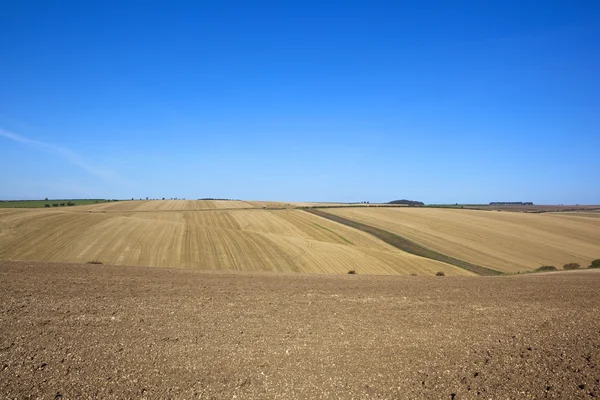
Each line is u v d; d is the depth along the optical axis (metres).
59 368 8.16
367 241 60.03
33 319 10.91
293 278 20.56
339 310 13.24
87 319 11.15
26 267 19.05
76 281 15.99
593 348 9.59
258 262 40.00
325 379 8.04
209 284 17.09
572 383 7.77
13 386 7.43
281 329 10.98
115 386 7.55
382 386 7.79
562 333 10.88
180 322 11.26
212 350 9.31
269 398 7.30
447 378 8.13
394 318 12.44
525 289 18.09
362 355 9.29
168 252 42.19
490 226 71.94
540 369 8.46
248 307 13.19
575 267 42.66
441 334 10.92
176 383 7.73
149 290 15.11
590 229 72.00
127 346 9.36
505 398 7.31
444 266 43.22
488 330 11.31
